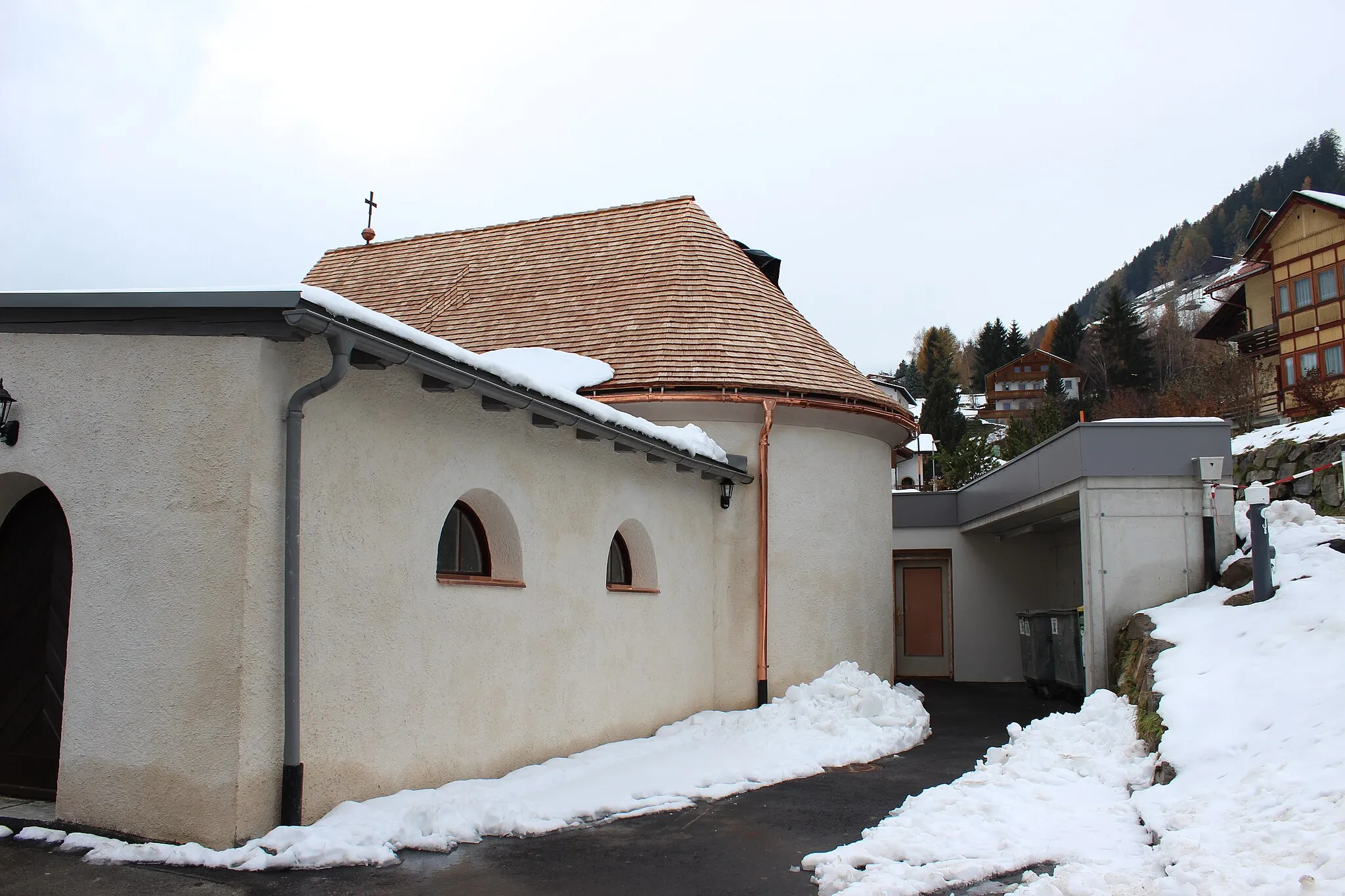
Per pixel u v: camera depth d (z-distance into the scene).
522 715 7.89
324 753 5.94
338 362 5.66
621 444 9.07
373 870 5.32
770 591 12.09
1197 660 8.13
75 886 4.82
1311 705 6.52
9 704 6.45
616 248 15.00
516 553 7.96
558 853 5.84
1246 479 16.55
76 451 5.94
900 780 8.37
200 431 5.63
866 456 13.27
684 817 6.86
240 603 5.43
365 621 6.30
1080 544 15.39
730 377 11.95
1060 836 5.89
